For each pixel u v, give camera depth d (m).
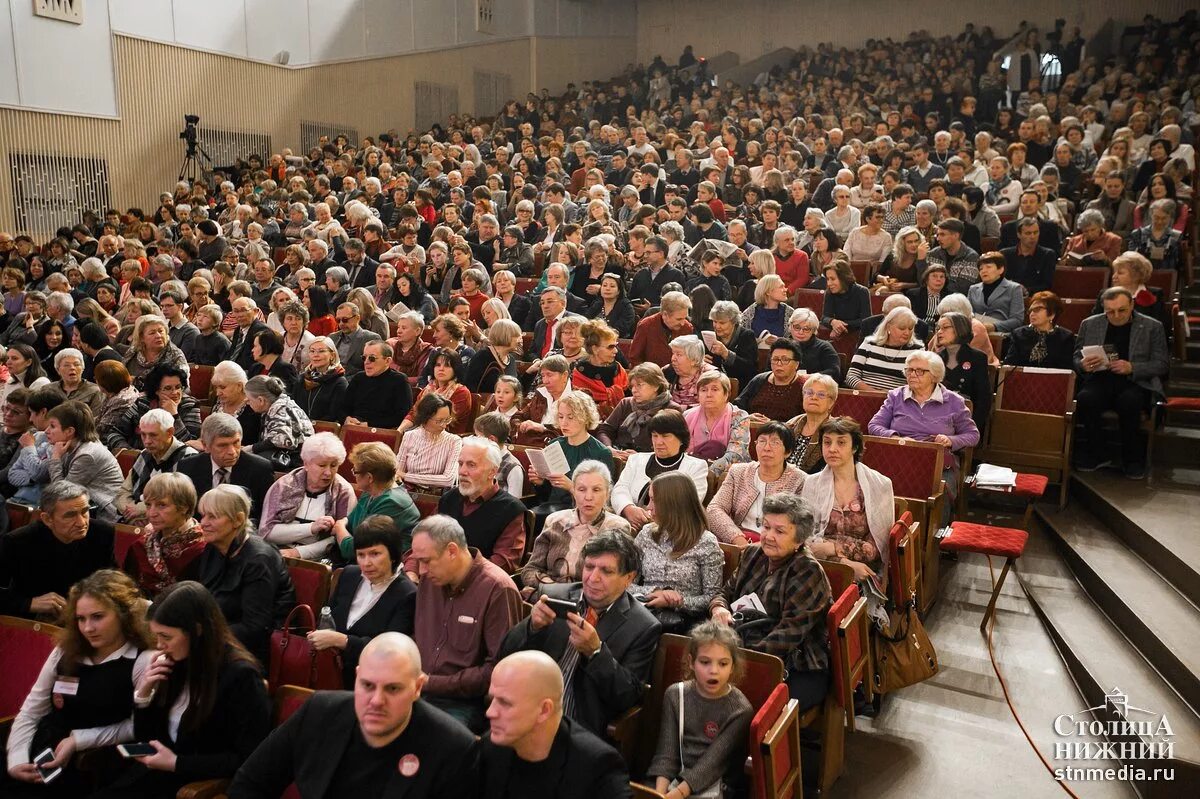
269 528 5.23
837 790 4.12
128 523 5.47
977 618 5.59
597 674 3.62
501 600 3.97
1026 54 19.66
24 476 6.15
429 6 21.70
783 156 13.69
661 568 4.46
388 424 7.00
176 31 17.23
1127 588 5.39
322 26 19.70
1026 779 4.21
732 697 3.64
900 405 6.42
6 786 3.81
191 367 8.38
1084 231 9.34
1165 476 7.02
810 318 7.07
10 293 12.20
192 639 3.47
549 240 11.44
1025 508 6.95
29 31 15.21
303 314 8.05
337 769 2.92
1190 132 12.72
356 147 20.50
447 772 2.90
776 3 24.61
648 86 22.55
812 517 4.18
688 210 11.70
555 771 2.92
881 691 4.57
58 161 15.70
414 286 9.67
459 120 19.94
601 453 5.61
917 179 12.43
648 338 7.60
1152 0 20.81
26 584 4.84
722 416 5.87
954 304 7.03
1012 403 7.23
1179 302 8.66
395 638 2.94
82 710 3.76
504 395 6.55
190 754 3.48
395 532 4.17
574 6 25.02
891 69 20.69
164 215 14.77
